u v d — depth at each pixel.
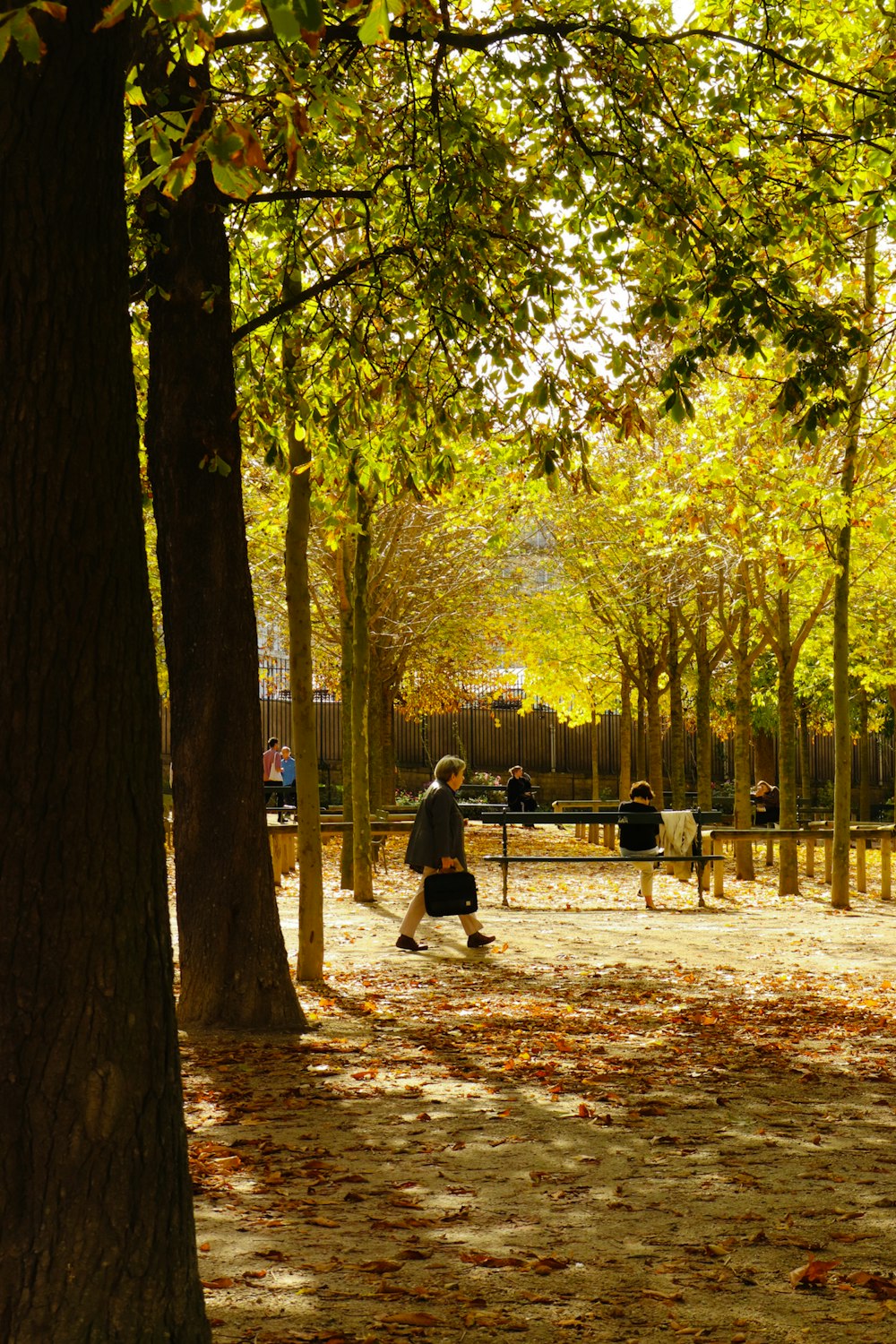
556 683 27.89
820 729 40.75
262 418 9.84
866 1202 5.01
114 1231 2.98
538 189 9.45
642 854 16.38
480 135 9.16
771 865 23.09
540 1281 4.12
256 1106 6.51
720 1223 4.73
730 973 11.21
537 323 9.06
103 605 3.08
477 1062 7.62
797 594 20.39
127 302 3.22
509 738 40.91
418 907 12.29
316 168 8.97
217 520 8.70
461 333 10.24
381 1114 6.37
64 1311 2.91
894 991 10.37
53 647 3.01
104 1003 3.01
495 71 9.06
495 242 9.78
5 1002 2.96
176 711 8.84
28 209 2.99
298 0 3.22
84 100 3.05
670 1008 9.51
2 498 3.00
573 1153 5.69
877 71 9.52
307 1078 7.17
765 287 9.13
